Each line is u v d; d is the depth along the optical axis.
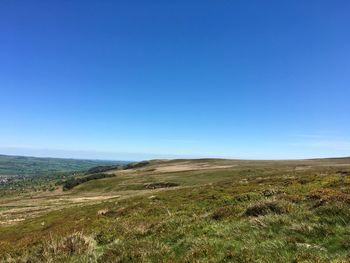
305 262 8.27
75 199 86.00
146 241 12.44
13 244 20.56
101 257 11.83
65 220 33.19
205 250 10.27
